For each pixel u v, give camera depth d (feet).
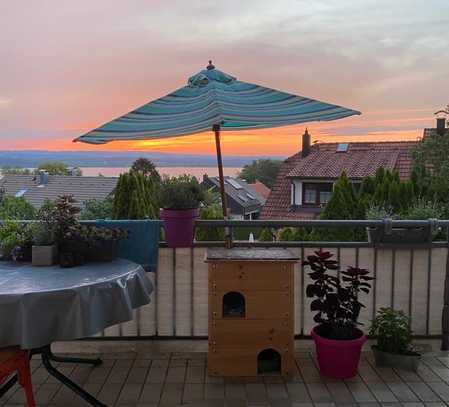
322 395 9.70
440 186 18.43
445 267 11.94
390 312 11.21
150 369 10.96
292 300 10.34
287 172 48.83
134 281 9.16
